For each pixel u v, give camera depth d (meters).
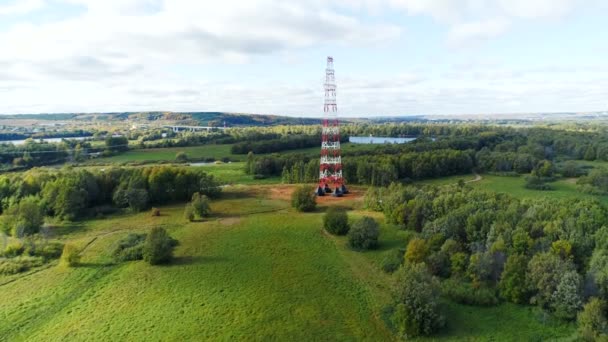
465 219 85.69
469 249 81.62
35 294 71.75
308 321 61.94
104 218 118.81
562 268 63.09
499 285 67.38
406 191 112.44
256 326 60.59
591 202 94.81
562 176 178.25
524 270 66.38
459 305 65.50
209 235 100.19
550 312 61.84
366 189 154.62
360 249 89.50
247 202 134.62
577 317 58.28
